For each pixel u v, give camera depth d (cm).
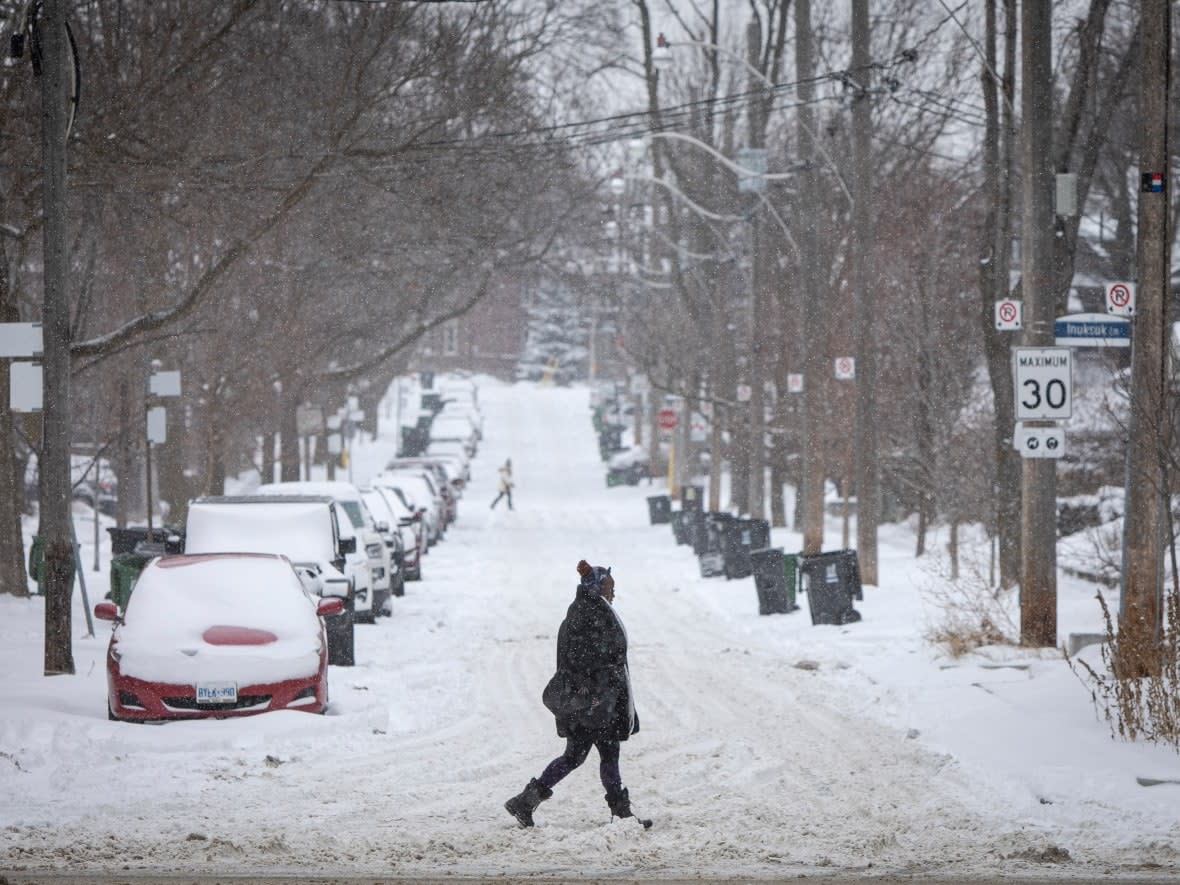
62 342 5947
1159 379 5606
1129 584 5659
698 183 17088
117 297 11300
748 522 12012
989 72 9094
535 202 13225
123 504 11688
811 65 12125
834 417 12862
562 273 14562
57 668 5984
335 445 19312
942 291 11550
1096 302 14425
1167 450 5372
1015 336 9238
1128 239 13212
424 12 9794
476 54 9862
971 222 13025
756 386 15500
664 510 18675
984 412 11225
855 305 10356
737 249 18250
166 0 8738
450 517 18750
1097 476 12888
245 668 4962
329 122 9044
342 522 8656
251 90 9344
